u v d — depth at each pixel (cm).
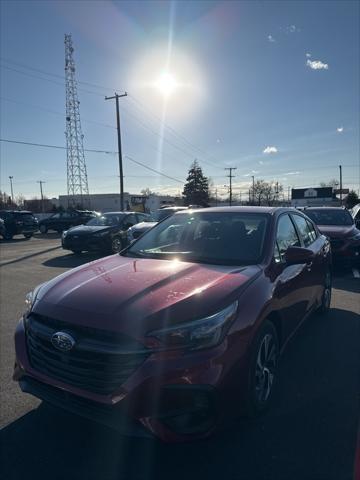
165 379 219
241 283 275
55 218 2691
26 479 230
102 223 1314
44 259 1205
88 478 231
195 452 251
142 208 4212
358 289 710
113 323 231
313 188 8956
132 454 252
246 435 267
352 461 241
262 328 276
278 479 227
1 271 974
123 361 223
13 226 2098
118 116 3050
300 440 262
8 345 446
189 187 8450
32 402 317
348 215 1006
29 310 279
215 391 225
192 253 352
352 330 481
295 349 420
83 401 234
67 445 262
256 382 273
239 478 228
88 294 263
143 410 218
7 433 275
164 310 236
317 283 475
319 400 313
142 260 349
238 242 352
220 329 236
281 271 333
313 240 505
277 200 10350
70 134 4728
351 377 355
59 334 241
